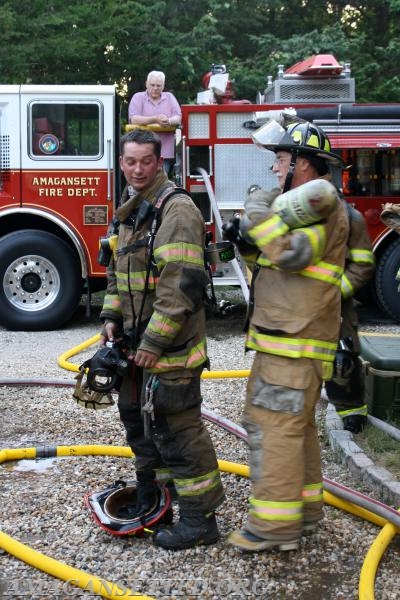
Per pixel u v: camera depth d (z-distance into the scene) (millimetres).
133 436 3906
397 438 5051
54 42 16453
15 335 9555
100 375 3754
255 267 3738
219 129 9758
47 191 9664
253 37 18203
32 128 9633
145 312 3725
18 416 6031
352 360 4934
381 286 9914
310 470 3830
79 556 3736
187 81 18234
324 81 9812
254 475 3588
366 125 9547
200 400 3709
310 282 3537
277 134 3676
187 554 3738
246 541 3582
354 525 4066
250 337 3689
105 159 9680
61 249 9742
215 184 9781
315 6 21344
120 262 3754
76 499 4395
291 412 3521
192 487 3732
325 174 3734
